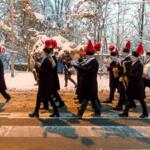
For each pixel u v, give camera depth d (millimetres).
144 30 37781
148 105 12719
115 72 12398
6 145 7379
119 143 7609
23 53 33750
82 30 31500
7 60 34562
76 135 8219
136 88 10164
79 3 30328
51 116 10156
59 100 11539
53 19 38969
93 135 8242
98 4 30500
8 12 32781
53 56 10922
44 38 26031
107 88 17172
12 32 22984
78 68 9891
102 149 7164
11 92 15289
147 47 30719
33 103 12383
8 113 10664
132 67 10109
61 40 25562
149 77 12438
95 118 10109
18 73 24062
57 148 7199
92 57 9938
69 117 10164
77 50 24422
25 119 9844
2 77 11766
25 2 31156
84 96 10031
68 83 18938
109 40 38938
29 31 31031
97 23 30500
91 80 9969
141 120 9945
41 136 8117
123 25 37531
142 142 7699
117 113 10906
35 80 18641
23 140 7766
